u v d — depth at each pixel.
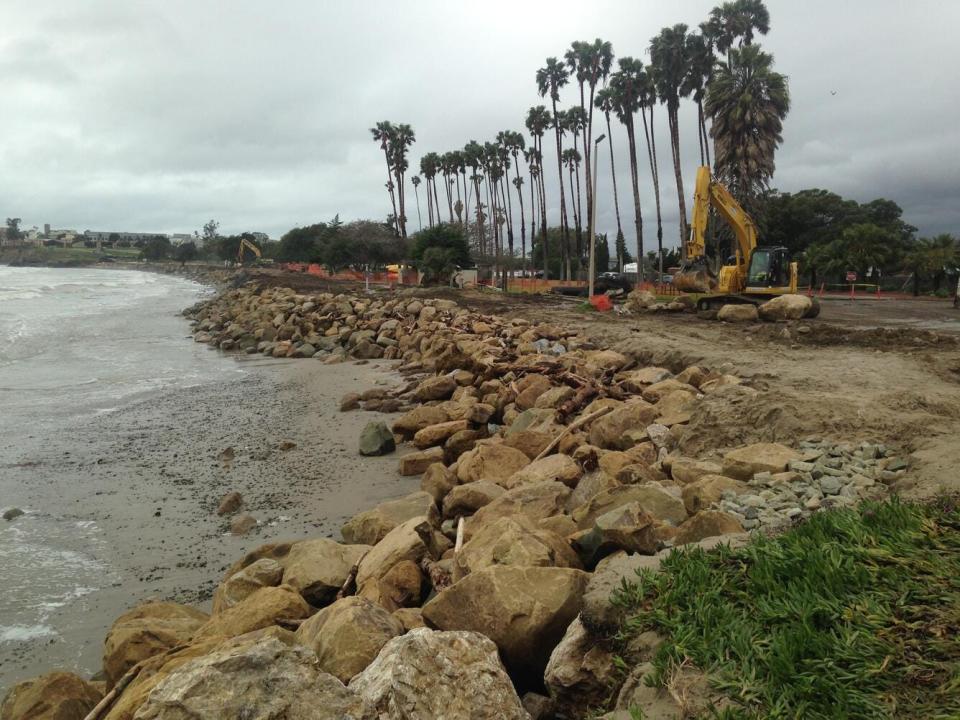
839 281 50.91
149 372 22.77
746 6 45.78
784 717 2.79
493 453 9.49
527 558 4.94
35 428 14.45
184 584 7.31
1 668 5.83
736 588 3.78
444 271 50.09
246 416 15.44
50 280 97.62
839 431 7.75
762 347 17.38
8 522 9.16
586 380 13.67
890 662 2.93
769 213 58.75
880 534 4.01
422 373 20.16
